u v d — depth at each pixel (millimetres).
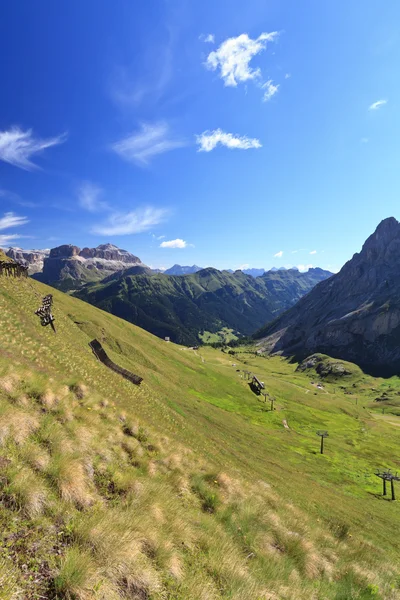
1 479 8133
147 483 11875
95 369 34531
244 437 58781
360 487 57375
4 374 14977
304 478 48281
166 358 98125
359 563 13586
